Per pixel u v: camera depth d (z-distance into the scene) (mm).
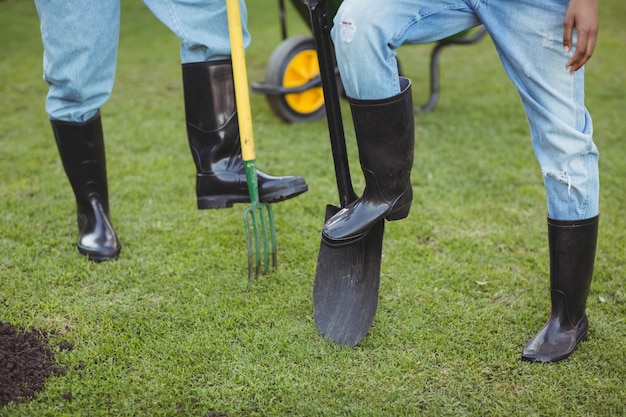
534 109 1751
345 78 1723
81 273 2326
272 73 3926
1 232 2623
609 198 3039
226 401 1742
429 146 3668
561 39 1646
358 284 1996
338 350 1946
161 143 3662
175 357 1905
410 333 2039
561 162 1760
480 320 2113
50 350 1913
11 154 3457
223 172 2264
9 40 6133
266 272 2354
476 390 1802
